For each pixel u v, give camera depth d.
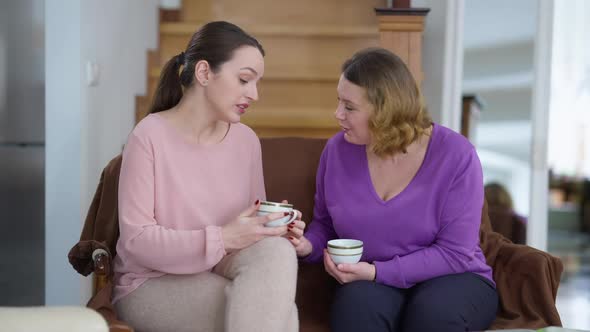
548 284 1.85
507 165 3.33
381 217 1.83
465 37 3.35
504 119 3.31
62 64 2.83
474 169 1.83
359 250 1.74
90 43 2.93
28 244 3.05
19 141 3.01
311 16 3.91
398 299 1.77
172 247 1.59
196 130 1.77
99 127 3.05
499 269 1.95
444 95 3.36
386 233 1.84
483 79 3.34
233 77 1.71
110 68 3.16
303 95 3.61
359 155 1.94
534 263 1.86
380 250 1.85
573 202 5.84
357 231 1.87
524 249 1.93
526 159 3.29
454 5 3.32
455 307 1.67
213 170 1.77
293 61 3.71
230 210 1.79
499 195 3.34
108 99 3.16
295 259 1.55
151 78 3.69
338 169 1.95
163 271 1.62
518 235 3.31
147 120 1.73
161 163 1.70
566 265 5.11
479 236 2.05
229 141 1.84
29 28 2.98
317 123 3.33
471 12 3.32
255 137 1.94
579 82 3.49
